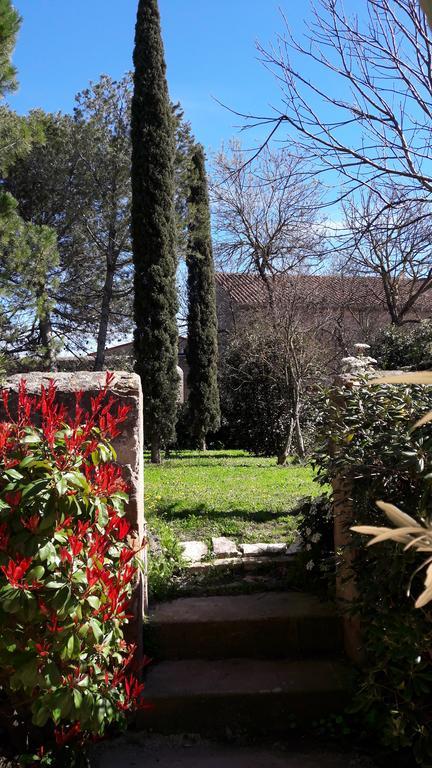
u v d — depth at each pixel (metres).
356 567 3.55
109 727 3.60
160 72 15.14
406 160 4.56
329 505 4.66
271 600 4.59
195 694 3.70
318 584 4.72
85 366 22.59
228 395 14.80
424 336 12.12
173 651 4.21
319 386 4.11
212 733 3.68
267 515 6.27
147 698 3.66
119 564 3.04
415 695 3.23
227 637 4.22
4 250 11.45
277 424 13.72
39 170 19.95
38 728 3.12
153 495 7.19
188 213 18.86
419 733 3.14
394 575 3.11
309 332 13.95
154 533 5.62
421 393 3.40
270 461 13.12
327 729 3.69
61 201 20.59
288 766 3.37
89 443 2.98
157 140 15.00
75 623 2.67
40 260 11.84
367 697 3.27
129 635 3.58
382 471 3.29
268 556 5.22
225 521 6.09
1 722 3.09
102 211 20.61
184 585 4.84
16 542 2.72
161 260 14.94
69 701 2.67
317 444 4.17
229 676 3.93
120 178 20.09
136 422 3.74
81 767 3.07
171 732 3.68
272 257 17.02
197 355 18.97
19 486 2.77
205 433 19.08
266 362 13.55
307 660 4.17
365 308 15.66
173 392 14.81
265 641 4.23
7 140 9.87
